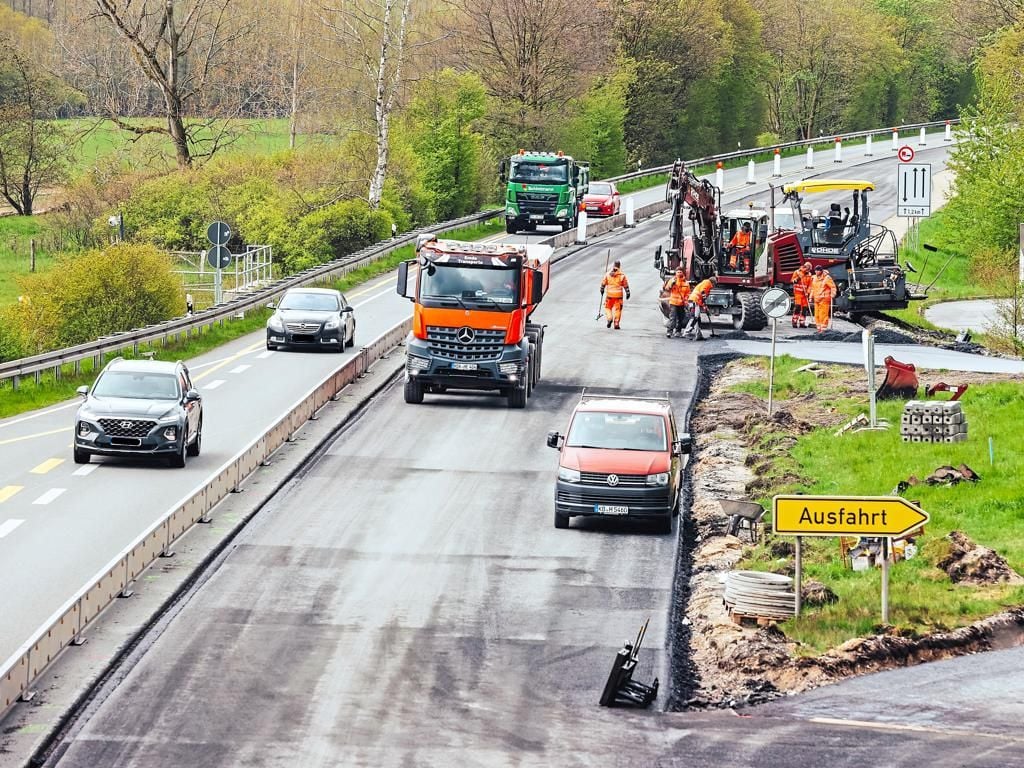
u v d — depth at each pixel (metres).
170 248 165.88
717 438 70.62
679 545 53.03
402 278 78.38
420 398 79.75
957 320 114.44
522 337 79.44
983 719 35.25
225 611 43.09
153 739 32.72
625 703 36.31
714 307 105.12
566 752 32.69
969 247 146.50
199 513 52.78
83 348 89.00
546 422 75.56
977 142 158.50
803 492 57.31
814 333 103.31
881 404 73.44
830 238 107.19
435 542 52.28
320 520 54.69
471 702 36.09
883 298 106.94
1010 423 67.25
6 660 36.78
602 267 142.62
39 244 180.25
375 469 63.75
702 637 42.00
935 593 44.69
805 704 36.75
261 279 151.62
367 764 31.56
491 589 46.59
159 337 99.19
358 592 45.69
